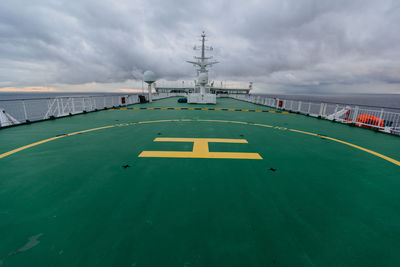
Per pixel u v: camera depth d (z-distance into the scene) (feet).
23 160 15.05
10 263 6.10
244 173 13.07
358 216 8.73
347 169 14.11
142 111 49.06
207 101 73.15
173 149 18.03
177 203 9.48
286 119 38.93
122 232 7.50
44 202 9.46
